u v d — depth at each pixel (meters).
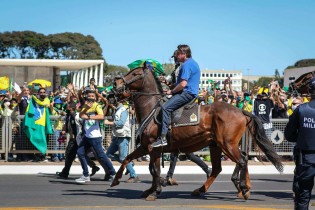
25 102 19.95
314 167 8.35
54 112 20.42
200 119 11.70
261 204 11.52
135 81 11.94
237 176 12.32
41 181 15.27
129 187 14.18
